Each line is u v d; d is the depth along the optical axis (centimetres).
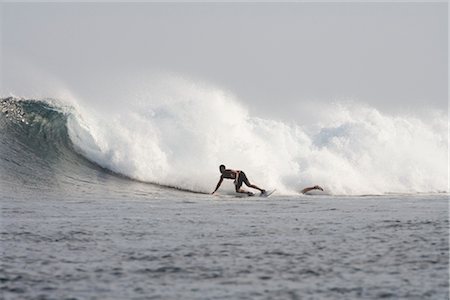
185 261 2769
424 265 2688
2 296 2194
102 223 3991
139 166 7812
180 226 3884
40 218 4212
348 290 2286
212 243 3228
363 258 2834
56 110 8500
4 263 2706
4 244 3155
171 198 6328
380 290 2286
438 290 2291
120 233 3550
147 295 2220
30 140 8156
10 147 7919
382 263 2728
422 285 2356
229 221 4184
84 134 8169
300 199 6531
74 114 8394
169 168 7869
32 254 2912
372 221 4181
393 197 7038
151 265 2686
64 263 2719
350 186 8156
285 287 2328
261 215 4612
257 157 8288
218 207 5300
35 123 8450
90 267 2644
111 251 2997
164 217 4394
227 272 2559
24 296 2197
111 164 7906
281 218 4391
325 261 2772
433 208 5250
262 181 7975
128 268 2630
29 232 3550
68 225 3869
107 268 2628
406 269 2612
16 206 4975
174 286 2341
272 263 2730
